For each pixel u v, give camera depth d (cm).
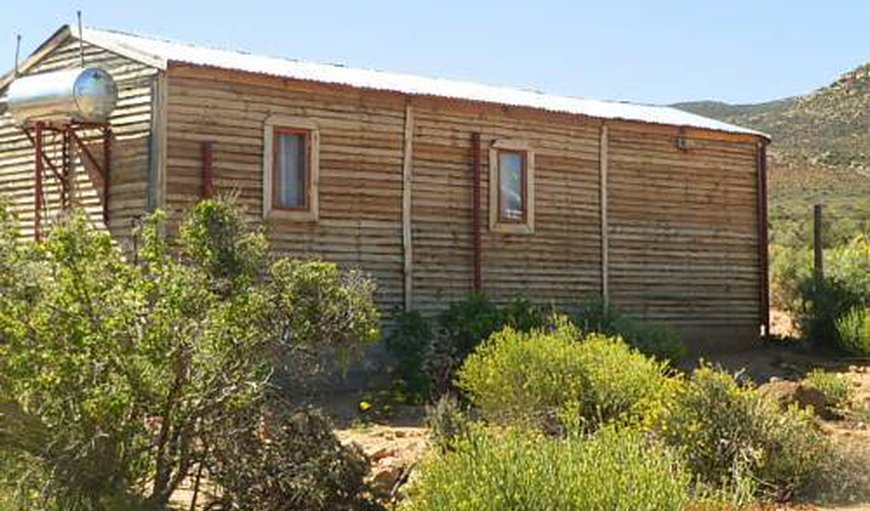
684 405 1105
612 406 1255
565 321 1770
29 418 908
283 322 954
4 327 870
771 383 1603
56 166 1886
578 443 838
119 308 883
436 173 2028
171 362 883
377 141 1956
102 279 891
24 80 1791
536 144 2162
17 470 918
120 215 1764
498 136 2109
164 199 1708
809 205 7075
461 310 1838
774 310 3038
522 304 1870
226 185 1775
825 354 2411
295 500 937
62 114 1728
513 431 996
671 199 2358
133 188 1748
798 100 12419
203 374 910
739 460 1058
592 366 1301
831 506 1030
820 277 2547
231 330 912
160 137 1714
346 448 973
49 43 1934
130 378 881
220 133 1775
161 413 903
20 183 1958
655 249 2328
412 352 1778
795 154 9944
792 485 1061
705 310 2403
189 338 887
